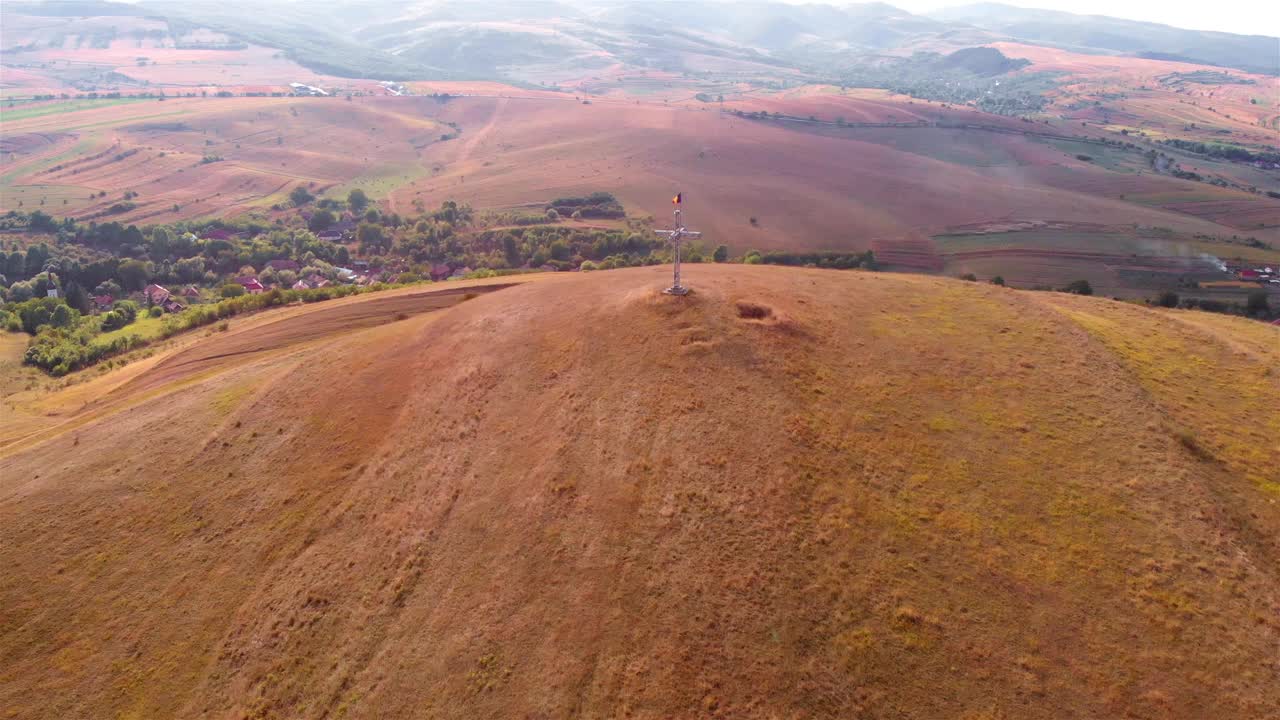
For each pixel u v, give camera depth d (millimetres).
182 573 43344
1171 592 30625
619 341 51688
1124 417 41531
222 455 52656
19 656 40188
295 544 43094
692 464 39031
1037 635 29297
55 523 49000
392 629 35219
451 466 44562
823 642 29312
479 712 29750
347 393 56500
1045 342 50344
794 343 49594
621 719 27781
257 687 35344
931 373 46750
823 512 35375
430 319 68250
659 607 31516
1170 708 26500
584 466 40688
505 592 34594
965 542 33531
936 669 28219
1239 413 44312
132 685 37688
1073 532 33812
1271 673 27375
